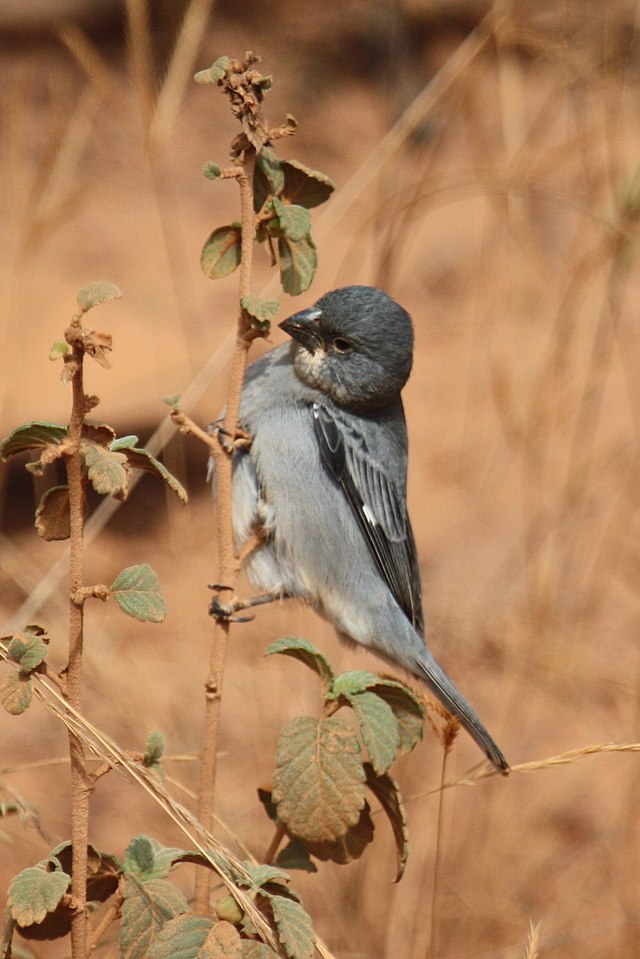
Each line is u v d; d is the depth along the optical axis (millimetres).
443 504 16812
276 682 12641
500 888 10117
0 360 15039
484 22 11156
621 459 16484
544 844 11086
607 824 11445
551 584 13852
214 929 3650
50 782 11617
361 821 4727
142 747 10438
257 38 28656
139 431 15055
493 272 20375
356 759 4254
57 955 7039
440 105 13820
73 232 21875
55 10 26656
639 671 12898
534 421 14109
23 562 13875
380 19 27703
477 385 19375
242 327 4707
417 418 18828
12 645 3750
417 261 22172
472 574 14984
